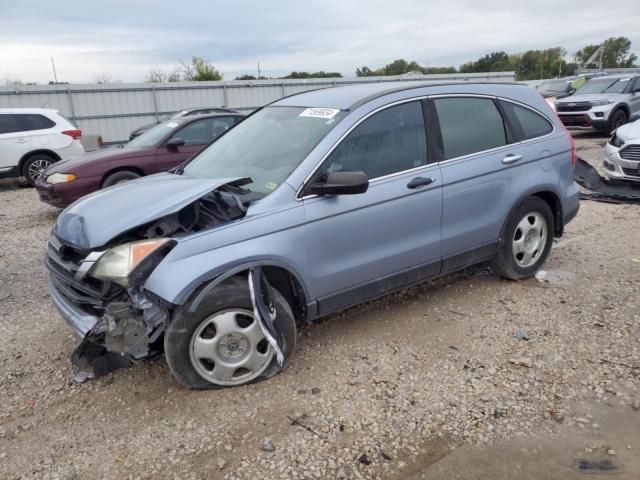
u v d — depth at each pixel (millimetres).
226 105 25750
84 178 8125
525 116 4805
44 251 6781
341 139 3693
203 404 3248
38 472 2752
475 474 2641
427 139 4117
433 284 5023
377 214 3756
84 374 3564
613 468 2658
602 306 4395
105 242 3047
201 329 3189
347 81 27812
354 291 3807
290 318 3449
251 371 3395
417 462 2736
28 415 3219
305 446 2867
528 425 2982
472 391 3301
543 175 4758
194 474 2701
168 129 8984
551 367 3529
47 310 4809
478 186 4316
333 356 3764
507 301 4582
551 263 5461
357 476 2652
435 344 3895
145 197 3416
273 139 4023
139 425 3090
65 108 22219
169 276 3025
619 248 5883
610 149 8445
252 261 3246
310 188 3521
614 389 3270
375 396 3281
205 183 3398
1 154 12211
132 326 3068
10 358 3922
